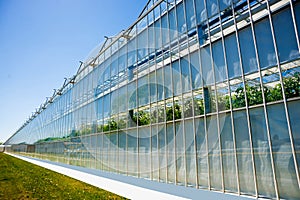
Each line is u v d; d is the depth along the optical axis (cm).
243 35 694
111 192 925
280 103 584
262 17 646
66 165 1886
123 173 1145
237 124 673
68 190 976
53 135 2584
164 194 746
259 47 646
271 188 572
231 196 632
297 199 523
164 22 1002
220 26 763
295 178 532
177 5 945
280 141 571
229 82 712
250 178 620
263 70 629
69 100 2122
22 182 1206
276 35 613
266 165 590
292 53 576
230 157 677
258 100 630
